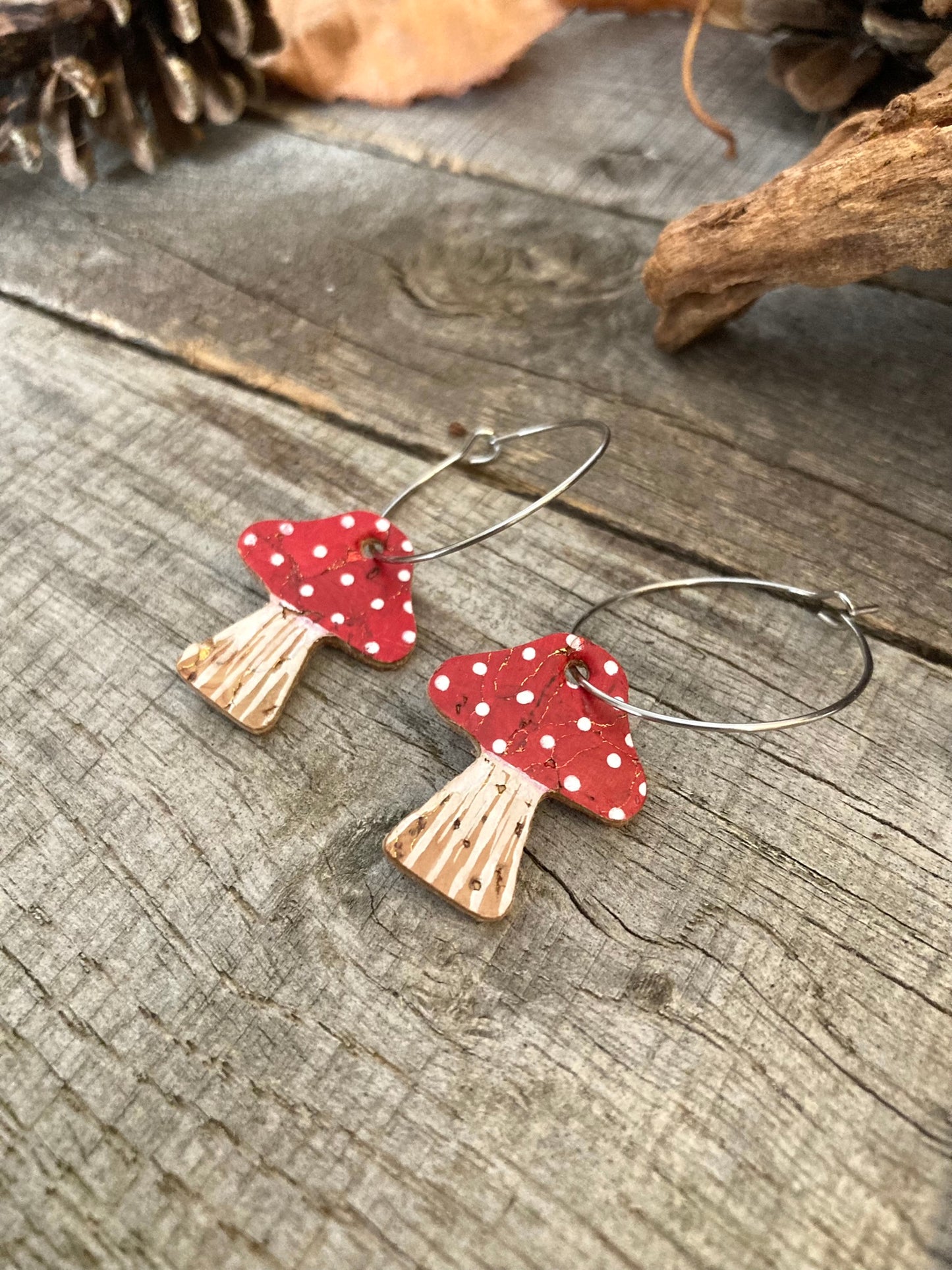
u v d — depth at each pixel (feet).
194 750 0.33
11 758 0.33
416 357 0.45
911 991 0.29
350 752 0.33
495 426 0.42
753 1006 0.29
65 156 0.50
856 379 0.43
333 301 0.47
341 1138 0.27
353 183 0.52
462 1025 0.28
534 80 0.58
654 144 0.54
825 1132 0.27
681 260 0.39
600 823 0.32
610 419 0.42
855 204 0.34
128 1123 0.27
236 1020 0.29
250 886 0.31
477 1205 0.26
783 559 0.38
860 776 0.33
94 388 0.44
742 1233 0.25
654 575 0.38
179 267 0.49
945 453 0.41
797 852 0.31
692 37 0.46
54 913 0.30
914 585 0.37
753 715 0.34
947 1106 0.27
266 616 0.35
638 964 0.29
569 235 0.49
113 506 0.40
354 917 0.30
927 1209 0.26
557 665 0.33
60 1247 0.26
